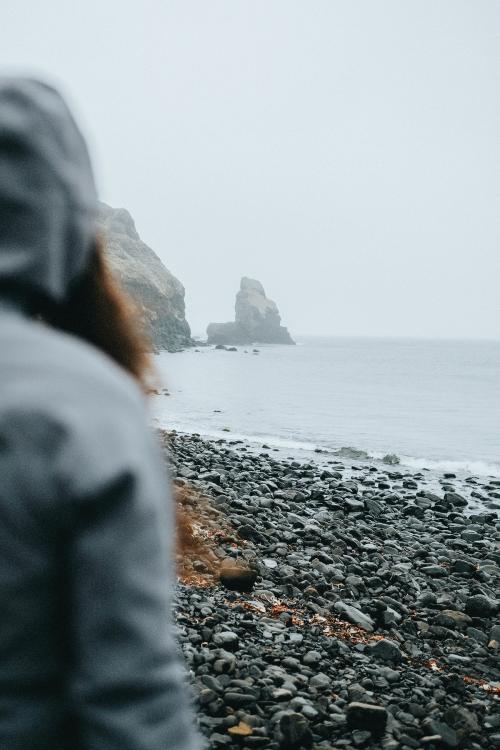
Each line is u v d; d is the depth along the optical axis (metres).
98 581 0.91
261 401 45.38
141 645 0.93
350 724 4.93
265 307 195.12
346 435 30.72
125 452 0.95
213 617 6.72
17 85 1.04
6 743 0.92
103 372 1.04
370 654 6.80
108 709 0.91
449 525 14.96
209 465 19.12
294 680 5.57
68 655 0.95
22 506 0.90
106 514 0.92
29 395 0.94
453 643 7.69
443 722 5.38
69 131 1.08
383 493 18.02
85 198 1.09
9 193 0.98
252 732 4.59
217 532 10.70
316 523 13.27
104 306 1.42
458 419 38.72
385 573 10.01
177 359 101.81
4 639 0.91
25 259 0.99
